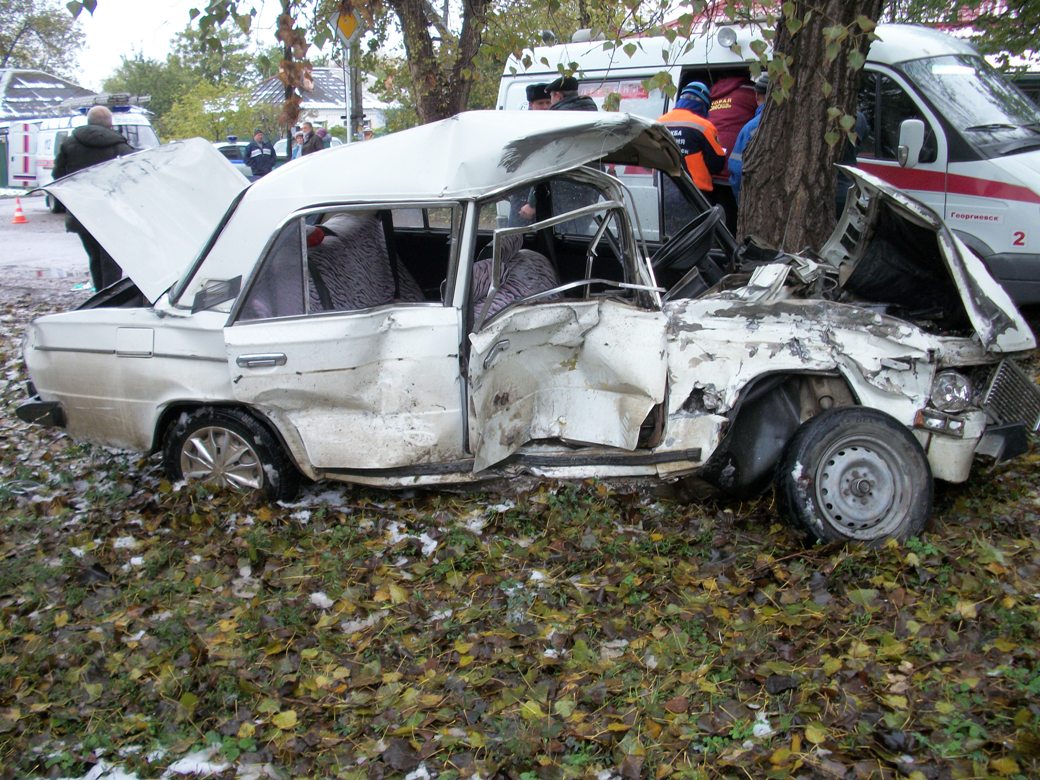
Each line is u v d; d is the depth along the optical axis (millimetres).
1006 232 7973
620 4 6270
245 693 3637
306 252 5070
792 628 3867
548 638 3910
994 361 4785
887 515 4523
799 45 6469
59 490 5742
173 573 4594
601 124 4996
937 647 3678
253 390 5000
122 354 5359
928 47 8773
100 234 5418
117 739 3455
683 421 4750
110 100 24172
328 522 5125
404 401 4961
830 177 6664
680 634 3828
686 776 3068
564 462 5008
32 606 4379
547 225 4828
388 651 3916
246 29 6113
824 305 4738
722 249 5898
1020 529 4715
